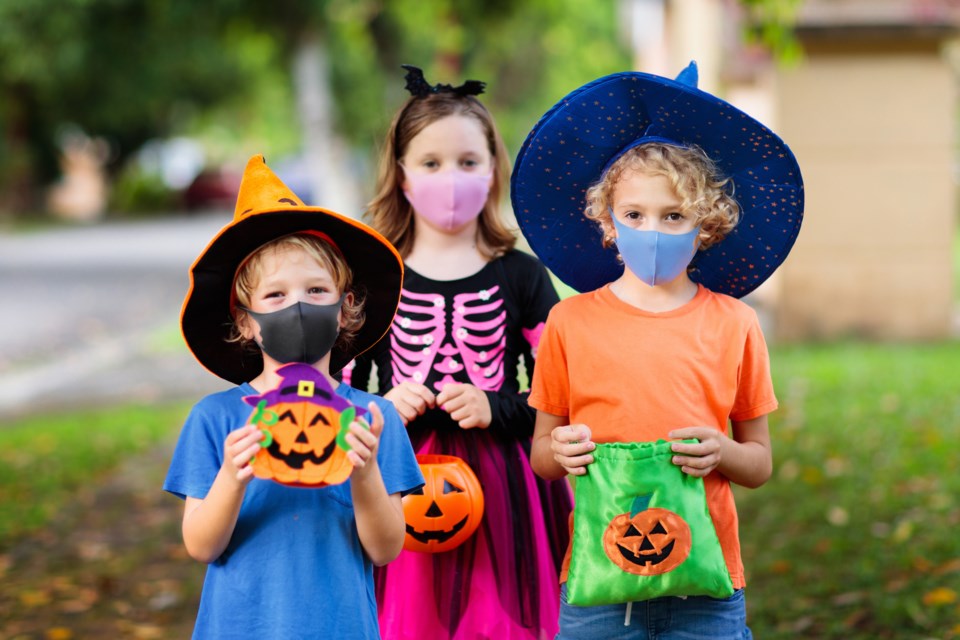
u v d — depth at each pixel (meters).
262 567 2.76
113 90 35.25
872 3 11.16
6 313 16.53
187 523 2.74
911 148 11.48
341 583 2.77
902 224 11.57
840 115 11.47
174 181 56.66
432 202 3.63
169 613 5.42
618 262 3.34
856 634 4.62
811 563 5.47
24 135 37.66
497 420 3.52
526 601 3.53
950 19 11.08
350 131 32.66
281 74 31.41
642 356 2.99
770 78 12.02
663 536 2.83
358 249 2.92
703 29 16.86
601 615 2.97
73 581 5.89
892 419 8.08
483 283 3.69
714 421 2.99
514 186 3.27
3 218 37.59
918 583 5.03
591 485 2.90
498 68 38.00
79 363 12.84
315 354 2.76
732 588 2.91
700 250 3.24
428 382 3.62
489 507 3.56
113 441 8.96
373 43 26.77
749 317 3.07
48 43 21.22
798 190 3.11
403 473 2.90
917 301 11.62
